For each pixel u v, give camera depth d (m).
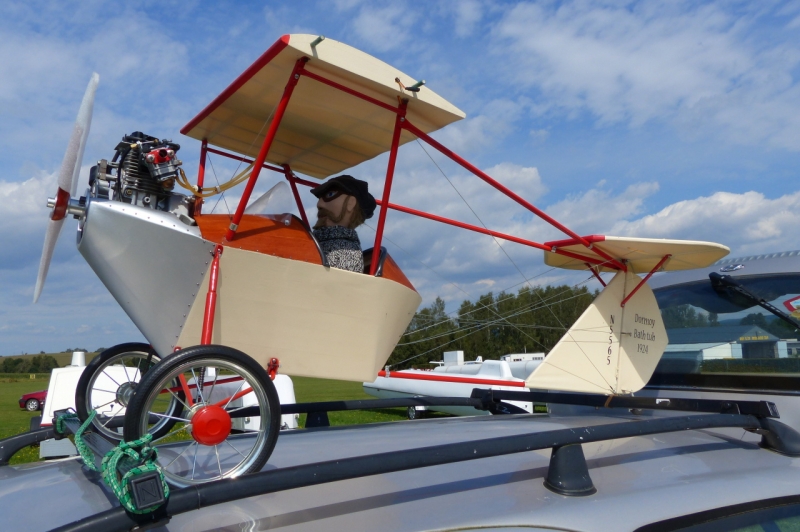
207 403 1.75
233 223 2.12
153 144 2.27
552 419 2.36
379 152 3.17
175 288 2.10
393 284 2.37
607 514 1.17
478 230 2.94
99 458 1.34
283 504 1.22
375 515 1.15
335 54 2.15
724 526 1.23
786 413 2.21
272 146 3.16
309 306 2.23
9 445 1.88
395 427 2.22
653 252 2.68
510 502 1.22
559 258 3.06
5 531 1.15
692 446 1.79
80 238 2.24
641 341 2.77
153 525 0.98
